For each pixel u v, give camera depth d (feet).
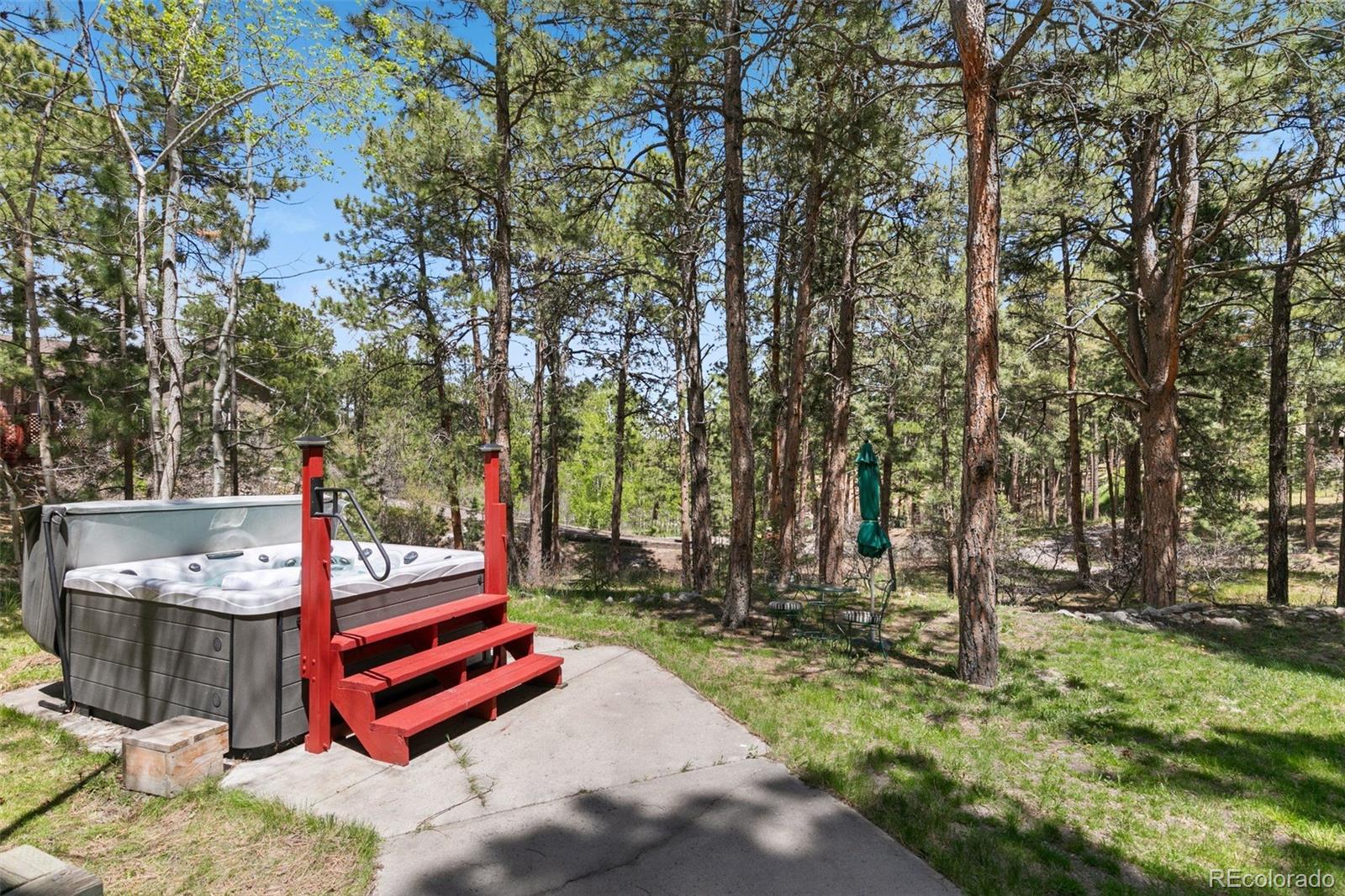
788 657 21.40
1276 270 42.45
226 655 12.80
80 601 15.12
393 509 57.98
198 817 10.84
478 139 35.37
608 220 42.60
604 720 15.07
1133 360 45.42
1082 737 15.88
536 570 57.98
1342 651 26.84
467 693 14.38
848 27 25.73
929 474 73.67
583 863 9.71
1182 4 24.36
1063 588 55.77
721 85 27.12
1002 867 9.97
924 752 14.06
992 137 19.93
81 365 37.81
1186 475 57.21
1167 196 41.68
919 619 29.19
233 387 39.24
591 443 108.27
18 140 30.01
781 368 54.08
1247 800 12.96
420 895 8.94
